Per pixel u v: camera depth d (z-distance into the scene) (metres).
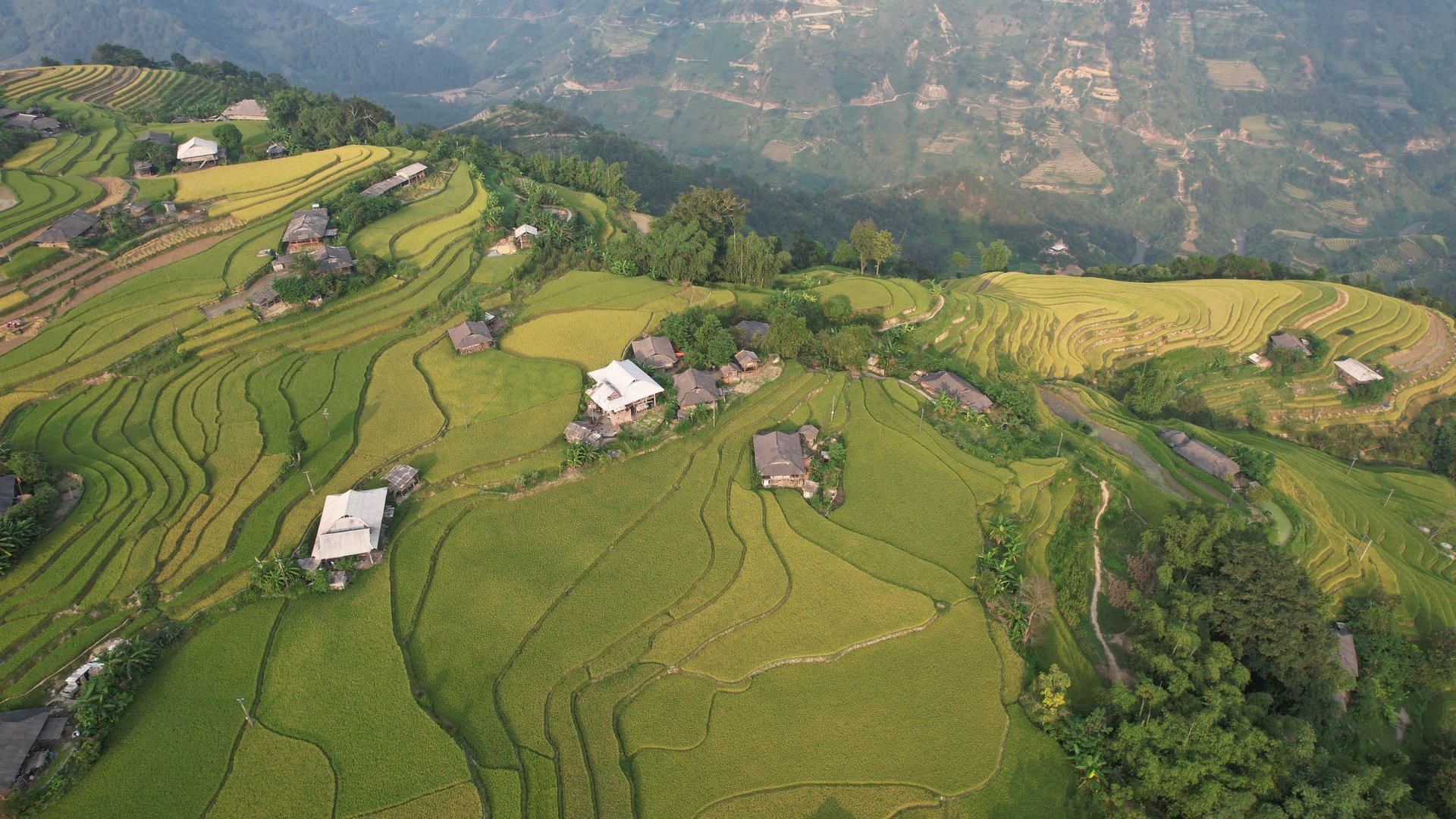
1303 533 75.25
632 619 53.81
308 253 93.38
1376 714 59.38
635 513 62.91
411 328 85.56
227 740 44.56
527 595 55.12
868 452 71.75
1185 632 50.25
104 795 41.66
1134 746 45.44
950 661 51.91
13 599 51.09
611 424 72.12
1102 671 54.78
